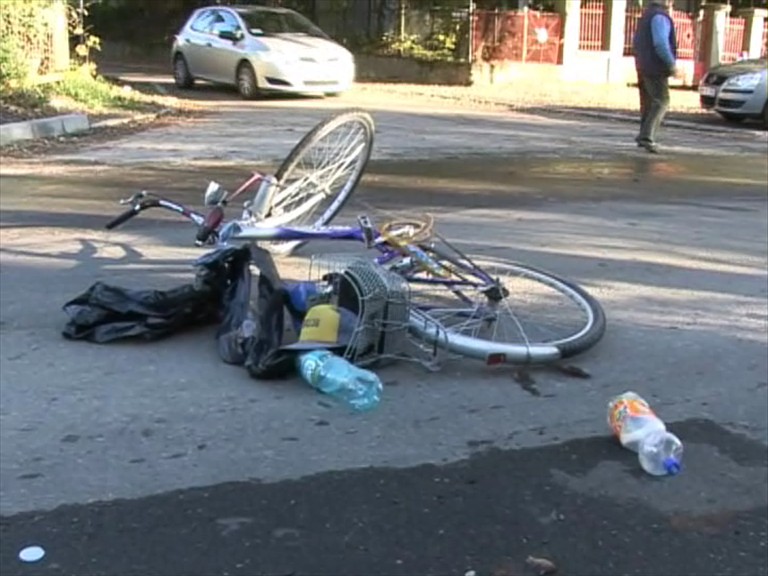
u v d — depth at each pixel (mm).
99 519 3201
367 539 3139
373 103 17828
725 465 3721
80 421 3912
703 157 12547
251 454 3680
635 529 3256
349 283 4488
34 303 5344
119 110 14930
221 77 18688
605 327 5035
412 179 9914
